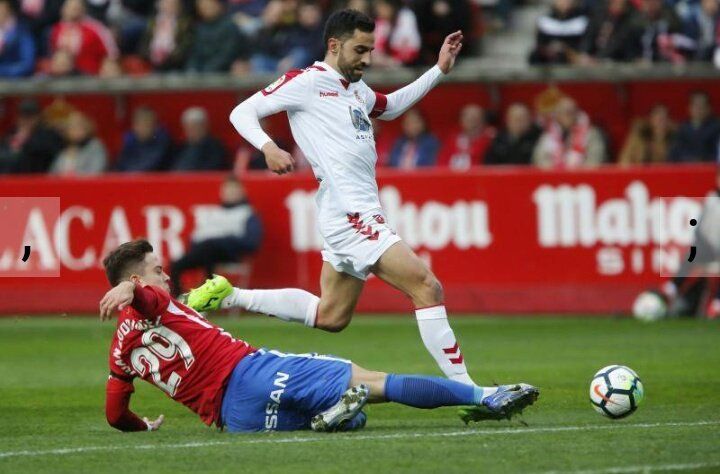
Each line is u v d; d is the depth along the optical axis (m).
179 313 26.72
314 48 72.19
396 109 31.61
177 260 62.78
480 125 66.81
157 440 26.16
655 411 30.59
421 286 28.67
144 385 38.34
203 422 28.28
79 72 75.69
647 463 22.73
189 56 74.19
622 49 68.44
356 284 30.27
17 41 76.31
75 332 57.47
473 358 44.69
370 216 29.25
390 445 24.78
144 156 69.50
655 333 52.38
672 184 59.22
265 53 72.88
